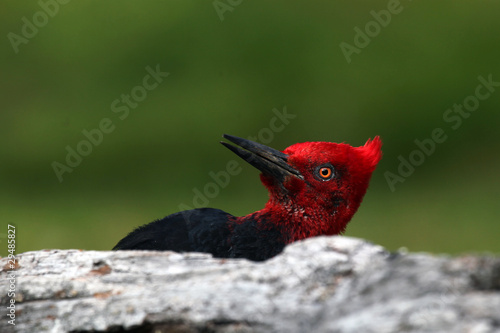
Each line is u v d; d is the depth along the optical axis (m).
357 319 3.78
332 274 4.19
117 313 4.42
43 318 4.52
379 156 7.15
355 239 4.37
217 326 4.25
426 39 21.50
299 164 6.78
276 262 4.38
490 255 3.82
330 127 18.48
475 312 3.60
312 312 4.04
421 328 3.62
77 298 4.59
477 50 21.14
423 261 3.95
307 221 6.78
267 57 20.56
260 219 6.61
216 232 6.26
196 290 4.39
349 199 6.93
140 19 22.05
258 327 4.15
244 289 4.30
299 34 21.55
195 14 22.09
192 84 19.97
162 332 4.35
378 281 3.96
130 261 4.72
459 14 22.64
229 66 20.12
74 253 4.91
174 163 17.30
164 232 6.24
